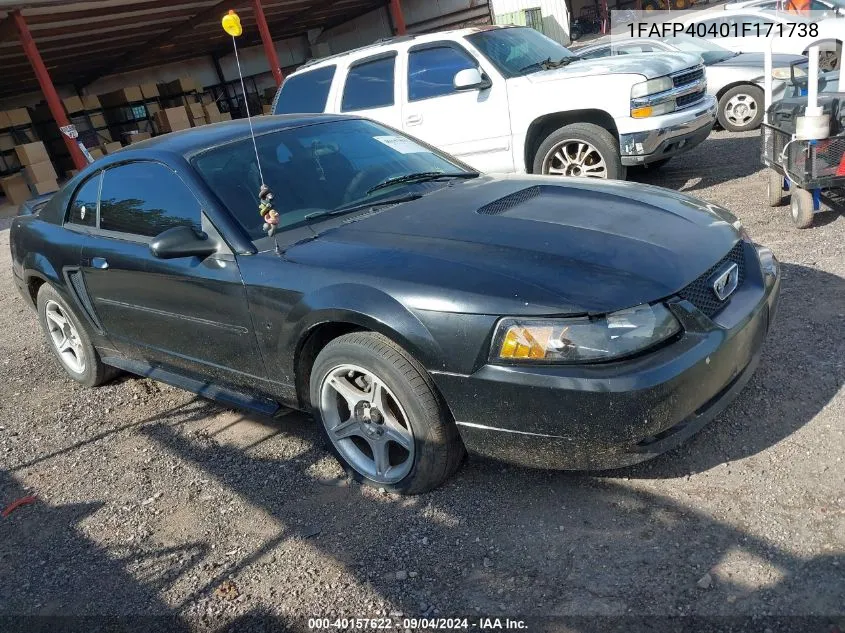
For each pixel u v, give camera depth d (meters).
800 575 2.21
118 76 22.16
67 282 4.18
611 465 2.51
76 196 4.20
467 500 2.84
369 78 7.38
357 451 3.09
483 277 2.57
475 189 3.50
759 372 3.39
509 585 2.38
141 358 4.08
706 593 2.20
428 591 2.41
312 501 3.04
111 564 2.87
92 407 4.43
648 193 3.34
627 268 2.57
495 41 7.02
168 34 18.92
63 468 3.72
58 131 17.72
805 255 4.76
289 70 26.58
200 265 3.28
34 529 3.21
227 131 3.78
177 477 3.43
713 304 2.68
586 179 3.64
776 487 2.62
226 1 17.45
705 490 2.67
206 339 3.44
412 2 24.98
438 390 2.67
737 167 7.70
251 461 3.46
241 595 2.55
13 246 4.70
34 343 5.90
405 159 3.90
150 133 18.98
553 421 2.43
